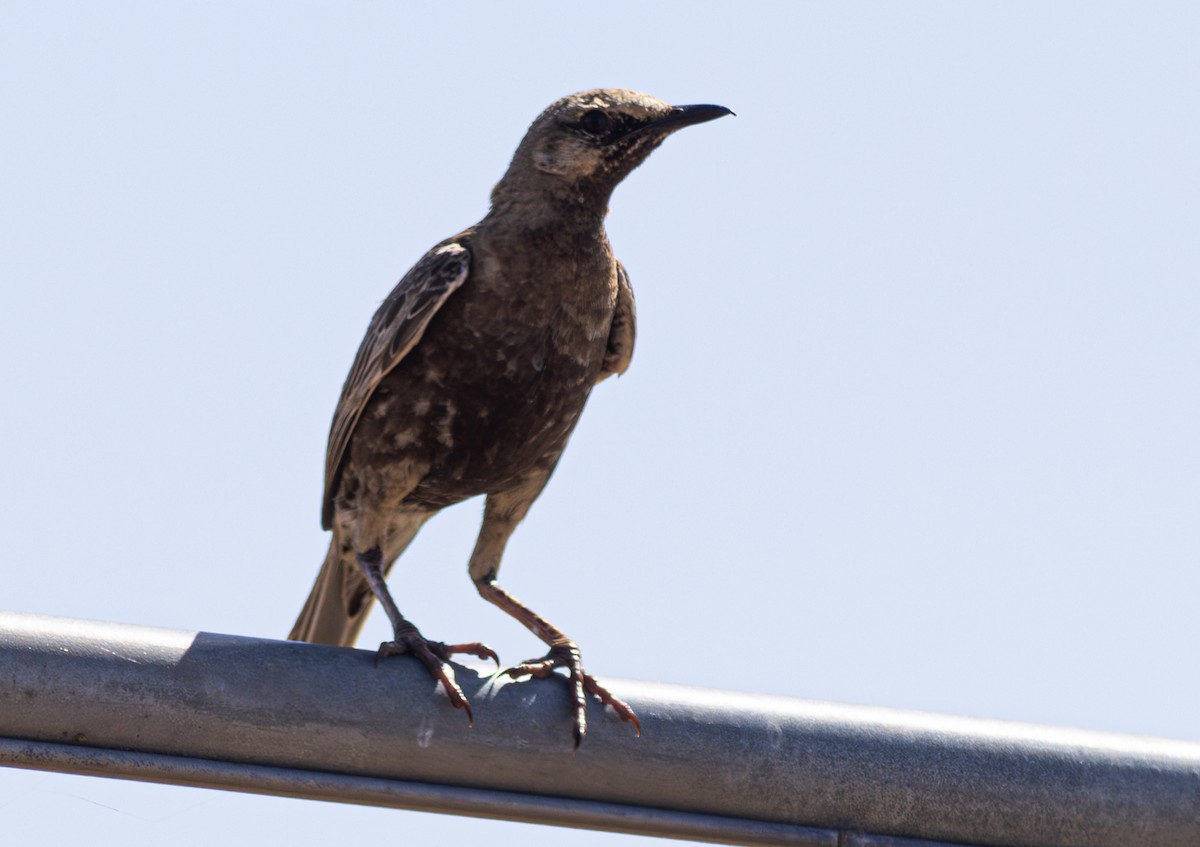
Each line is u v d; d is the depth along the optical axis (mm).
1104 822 8922
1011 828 8898
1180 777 9008
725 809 8852
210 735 8367
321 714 8516
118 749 8297
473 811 8750
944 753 8867
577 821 8797
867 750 8852
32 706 8125
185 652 8383
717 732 8820
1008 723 9055
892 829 8891
